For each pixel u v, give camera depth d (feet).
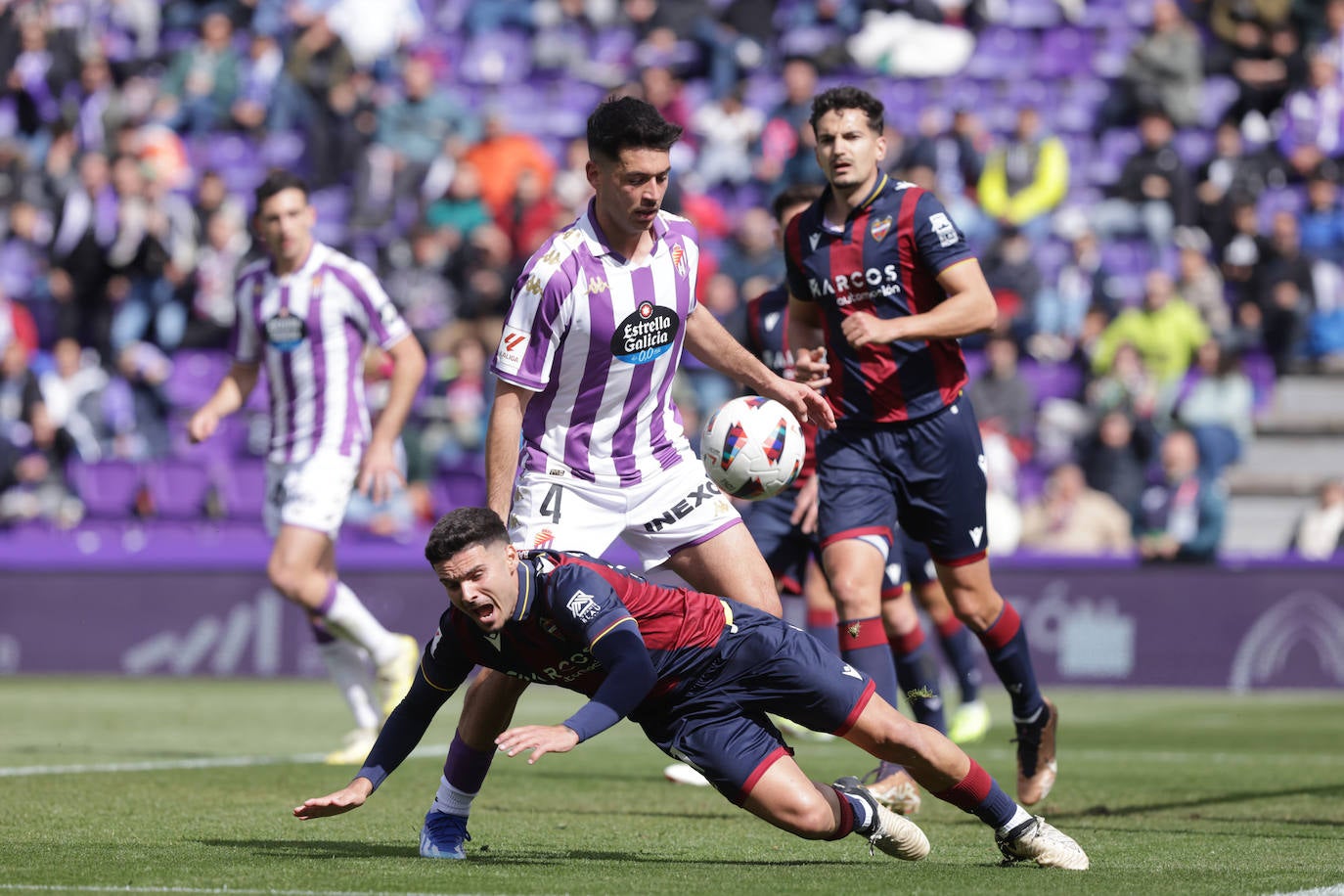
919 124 223.71
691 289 61.93
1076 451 174.29
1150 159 200.85
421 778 86.48
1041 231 200.75
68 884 48.57
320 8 240.73
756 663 51.78
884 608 78.33
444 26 249.75
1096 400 175.63
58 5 243.60
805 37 230.89
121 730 115.85
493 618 49.11
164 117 232.32
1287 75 210.79
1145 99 213.25
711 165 212.02
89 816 68.33
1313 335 194.08
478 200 202.28
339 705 137.69
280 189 90.53
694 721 52.11
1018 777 74.49
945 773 52.60
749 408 64.54
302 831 63.72
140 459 189.88
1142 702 143.54
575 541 61.11
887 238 71.00
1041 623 157.58
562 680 52.47
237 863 53.57
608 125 56.75
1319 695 150.61
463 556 48.44
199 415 93.09
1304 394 193.16
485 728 55.93
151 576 171.42
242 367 94.68
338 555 166.91
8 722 121.90
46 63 234.79
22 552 173.99
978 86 226.38
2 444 184.55
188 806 72.54
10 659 173.68
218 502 185.16
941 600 101.24
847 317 72.02
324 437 92.38
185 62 234.58
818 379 69.31
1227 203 199.82
